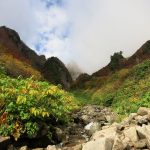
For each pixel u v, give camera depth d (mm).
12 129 10570
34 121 11172
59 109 13078
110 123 14398
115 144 8078
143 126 9125
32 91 11688
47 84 13539
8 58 40094
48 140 11039
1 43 56625
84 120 15391
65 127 13320
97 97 40938
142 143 8555
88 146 8406
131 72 40562
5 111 10945
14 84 13031
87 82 62875
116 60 68875
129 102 20594
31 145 10742
